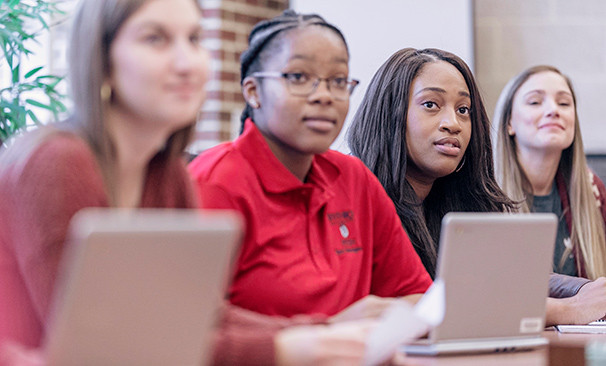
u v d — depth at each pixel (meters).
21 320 1.49
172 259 1.30
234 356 1.52
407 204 2.76
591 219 3.54
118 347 1.29
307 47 2.11
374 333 1.55
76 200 1.47
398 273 2.47
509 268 1.86
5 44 2.86
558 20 4.66
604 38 4.66
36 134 1.53
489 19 4.68
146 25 1.56
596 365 1.73
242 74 2.25
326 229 2.25
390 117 2.78
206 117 5.47
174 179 1.81
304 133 2.12
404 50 2.84
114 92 1.60
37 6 2.99
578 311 2.75
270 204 2.16
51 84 2.94
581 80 4.67
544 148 3.48
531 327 1.92
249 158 2.17
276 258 2.13
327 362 1.53
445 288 1.80
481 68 4.69
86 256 1.23
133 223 1.26
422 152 2.75
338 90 2.14
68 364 1.27
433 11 4.70
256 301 2.10
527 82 3.54
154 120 1.60
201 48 1.63
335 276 2.21
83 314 1.25
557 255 3.50
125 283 1.27
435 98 2.74
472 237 1.80
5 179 1.49
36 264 1.44
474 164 2.84
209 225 1.33
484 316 1.86
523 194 3.53
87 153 1.54
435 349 1.80
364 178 2.45
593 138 4.68
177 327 1.34
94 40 1.56
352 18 4.80
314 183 2.29
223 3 5.50
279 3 5.91
